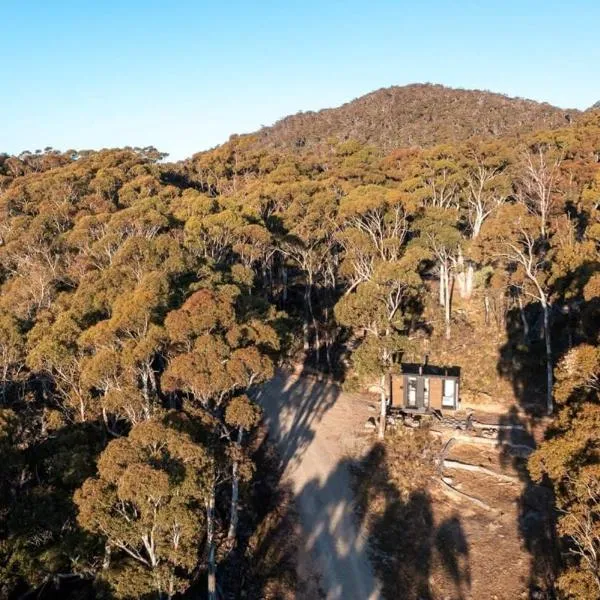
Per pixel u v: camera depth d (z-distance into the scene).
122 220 43.16
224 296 25.73
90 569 19.44
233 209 48.91
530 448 33.31
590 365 20.39
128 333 25.28
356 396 43.00
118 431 26.98
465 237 52.06
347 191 57.41
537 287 39.16
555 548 25.16
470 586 23.72
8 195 62.41
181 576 21.08
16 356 30.12
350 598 23.11
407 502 29.50
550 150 60.16
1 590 17.83
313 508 29.06
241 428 24.25
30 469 22.38
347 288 55.56
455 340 46.81
